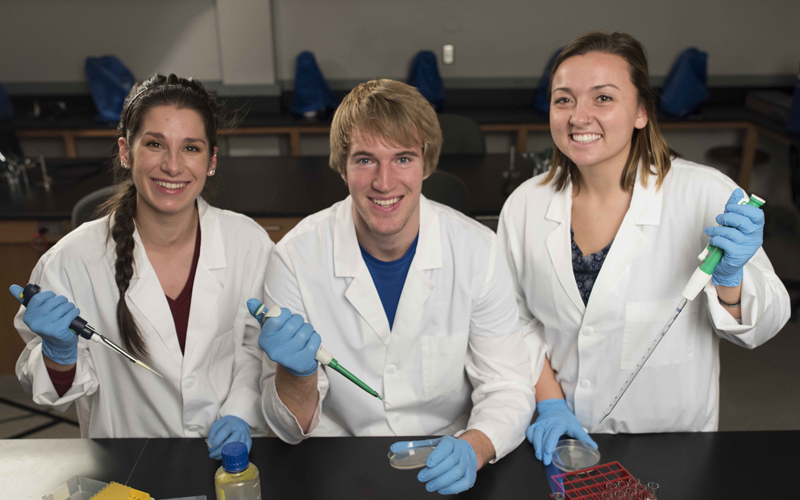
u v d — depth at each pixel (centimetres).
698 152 504
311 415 121
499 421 122
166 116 123
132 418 142
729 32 479
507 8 475
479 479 114
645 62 125
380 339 129
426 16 476
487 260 130
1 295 275
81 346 134
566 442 122
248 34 465
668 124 447
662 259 131
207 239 140
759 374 291
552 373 149
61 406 133
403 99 107
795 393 276
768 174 484
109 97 455
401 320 128
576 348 140
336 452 120
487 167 326
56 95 483
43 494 110
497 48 486
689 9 473
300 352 105
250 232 148
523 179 303
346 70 490
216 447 119
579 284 137
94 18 468
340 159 114
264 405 124
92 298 136
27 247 270
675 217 131
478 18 477
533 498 109
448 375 135
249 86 479
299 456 119
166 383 138
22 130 438
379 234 117
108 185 301
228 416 129
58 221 266
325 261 129
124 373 139
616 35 124
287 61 486
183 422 141
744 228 106
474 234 130
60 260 134
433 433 142
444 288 129
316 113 470
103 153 479
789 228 445
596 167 132
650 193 132
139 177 126
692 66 454
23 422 261
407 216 114
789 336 323
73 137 445
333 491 110
